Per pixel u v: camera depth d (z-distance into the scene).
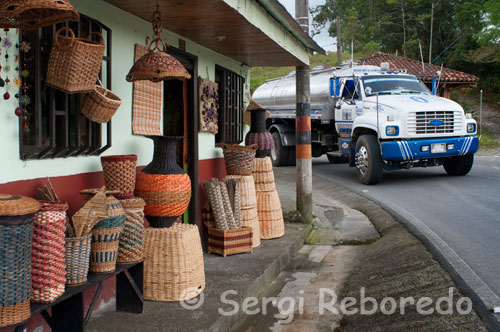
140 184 4.21
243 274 5.04
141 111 4.62
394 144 10.20
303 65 7.73
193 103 5.95
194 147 5.96
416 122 10.43
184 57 5.77
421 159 10.65
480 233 6.35
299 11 8.19
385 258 5.80
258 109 6.85
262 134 6.90
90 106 3.50
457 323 3.68
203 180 6.30
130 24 4.47
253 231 6.18
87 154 3.83
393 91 11.74
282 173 13.44
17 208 2.43
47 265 2.78
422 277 4.77
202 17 4.56
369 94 11.62
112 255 3.37
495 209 7.82
